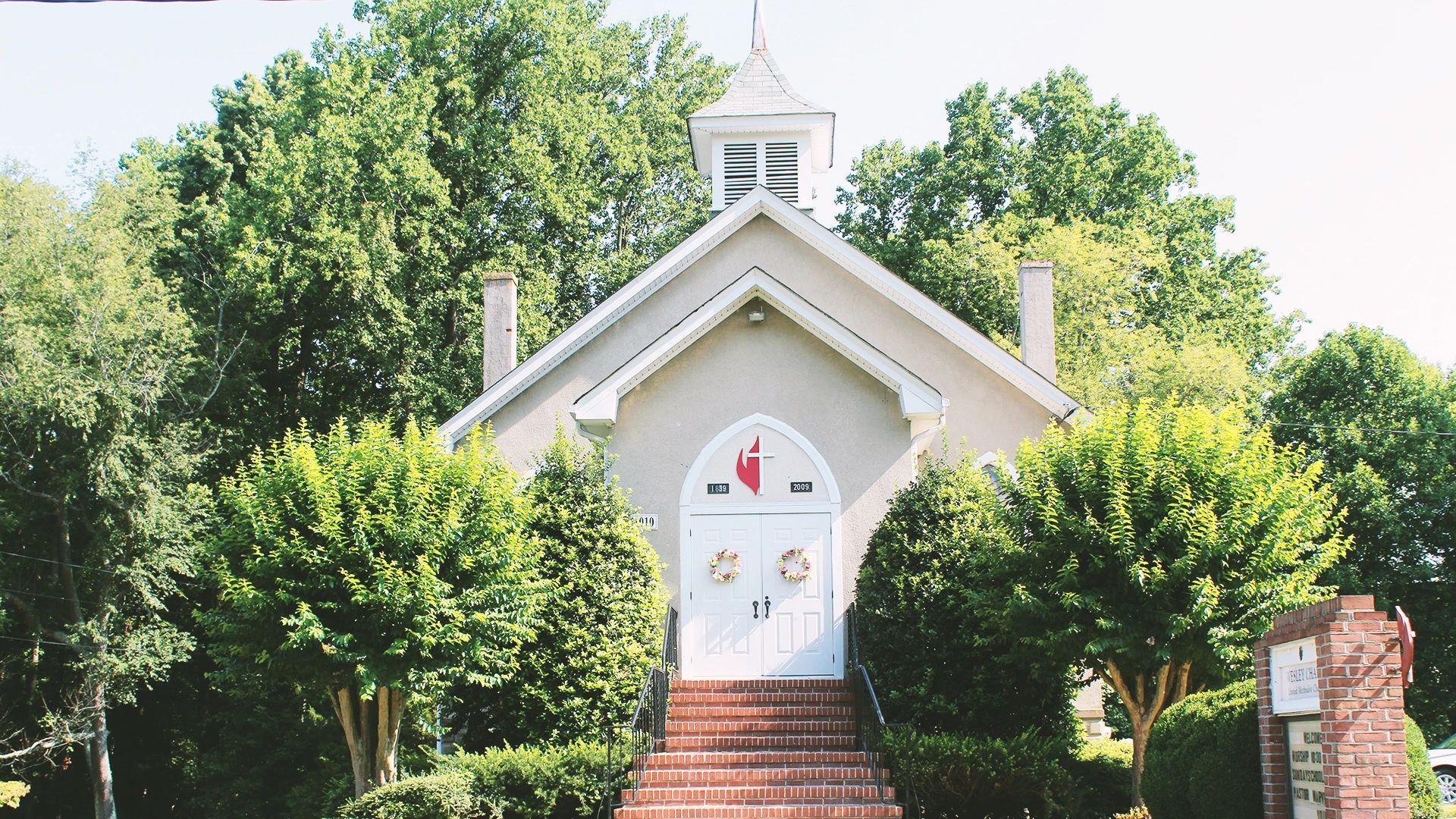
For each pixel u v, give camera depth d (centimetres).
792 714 1886
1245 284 4581
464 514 1778
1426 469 3198
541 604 1855
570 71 4031
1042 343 2480
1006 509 1777
